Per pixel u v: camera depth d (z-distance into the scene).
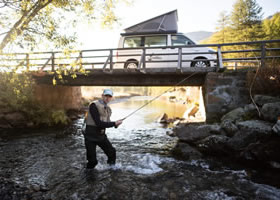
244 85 6.51
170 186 3.42
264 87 6.05
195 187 3.38
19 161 4.64
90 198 3.01
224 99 6.65
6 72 5.21
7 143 6.27
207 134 5.37
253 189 3.27
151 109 17.16
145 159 4.83
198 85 8.48
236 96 6.55
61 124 9.99
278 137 4.07
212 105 6.72
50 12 5.91
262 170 4.00
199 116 9.33
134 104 22.73
